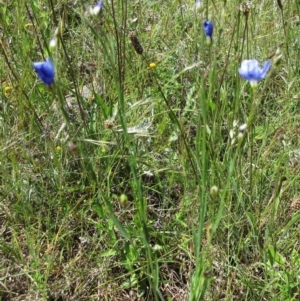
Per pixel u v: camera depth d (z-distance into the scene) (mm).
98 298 347
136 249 342
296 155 413
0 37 474
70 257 365
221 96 423
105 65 450
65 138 404
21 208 374
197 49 462
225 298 322
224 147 410
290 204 379
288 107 441
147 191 400
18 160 413
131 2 560
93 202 383
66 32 498
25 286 352
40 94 427
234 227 359
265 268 330
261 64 451
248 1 496
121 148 389
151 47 508
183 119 426
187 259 364
